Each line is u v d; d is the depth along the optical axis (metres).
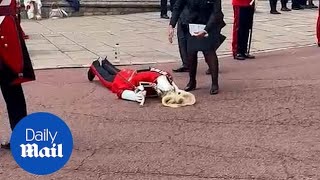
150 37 19.95
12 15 7.59
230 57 15.91
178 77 13.05
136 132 8.75
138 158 7.61
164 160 7.51
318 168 7.15
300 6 29.53
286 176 6.91
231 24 23.41
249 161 7.42
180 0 11.53
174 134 8.62
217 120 9.33
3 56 7.57
